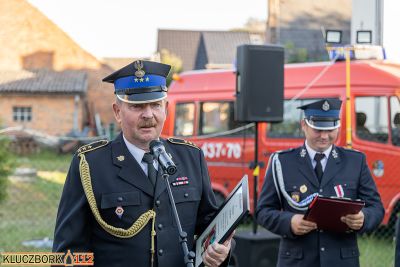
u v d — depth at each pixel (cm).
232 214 297
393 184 935
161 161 301
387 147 941
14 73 2966
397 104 945
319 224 442
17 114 2892
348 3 2409
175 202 322
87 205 317
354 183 473
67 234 314
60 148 2294
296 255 464
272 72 765
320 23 2366
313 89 976
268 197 488
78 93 2897
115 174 320
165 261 314
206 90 1070
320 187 472
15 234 957
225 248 299
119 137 333
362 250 876
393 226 935
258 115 750
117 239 313
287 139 992
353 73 955
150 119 312
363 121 944
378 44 1111
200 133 1063
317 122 473
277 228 464
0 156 1088
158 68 316
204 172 340
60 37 3062
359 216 432
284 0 2355
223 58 4131
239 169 1020
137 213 315
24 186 1365
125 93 313
